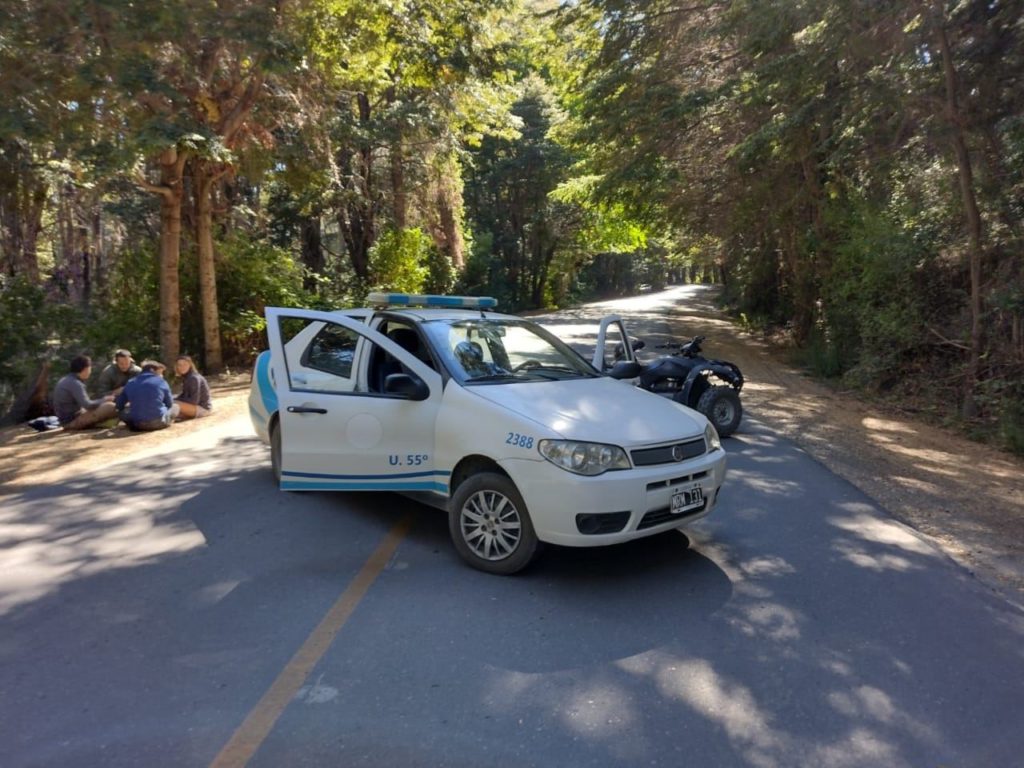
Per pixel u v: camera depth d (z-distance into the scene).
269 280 18.67
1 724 3.51
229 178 17.66
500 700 3.70
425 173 25.00
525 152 42.47
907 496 7.40
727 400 9.68
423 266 27.84
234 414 11.69
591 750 3.32
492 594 4.92
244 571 5.32
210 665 4.04
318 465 6.16
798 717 3.61
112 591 5.00
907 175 14.31
